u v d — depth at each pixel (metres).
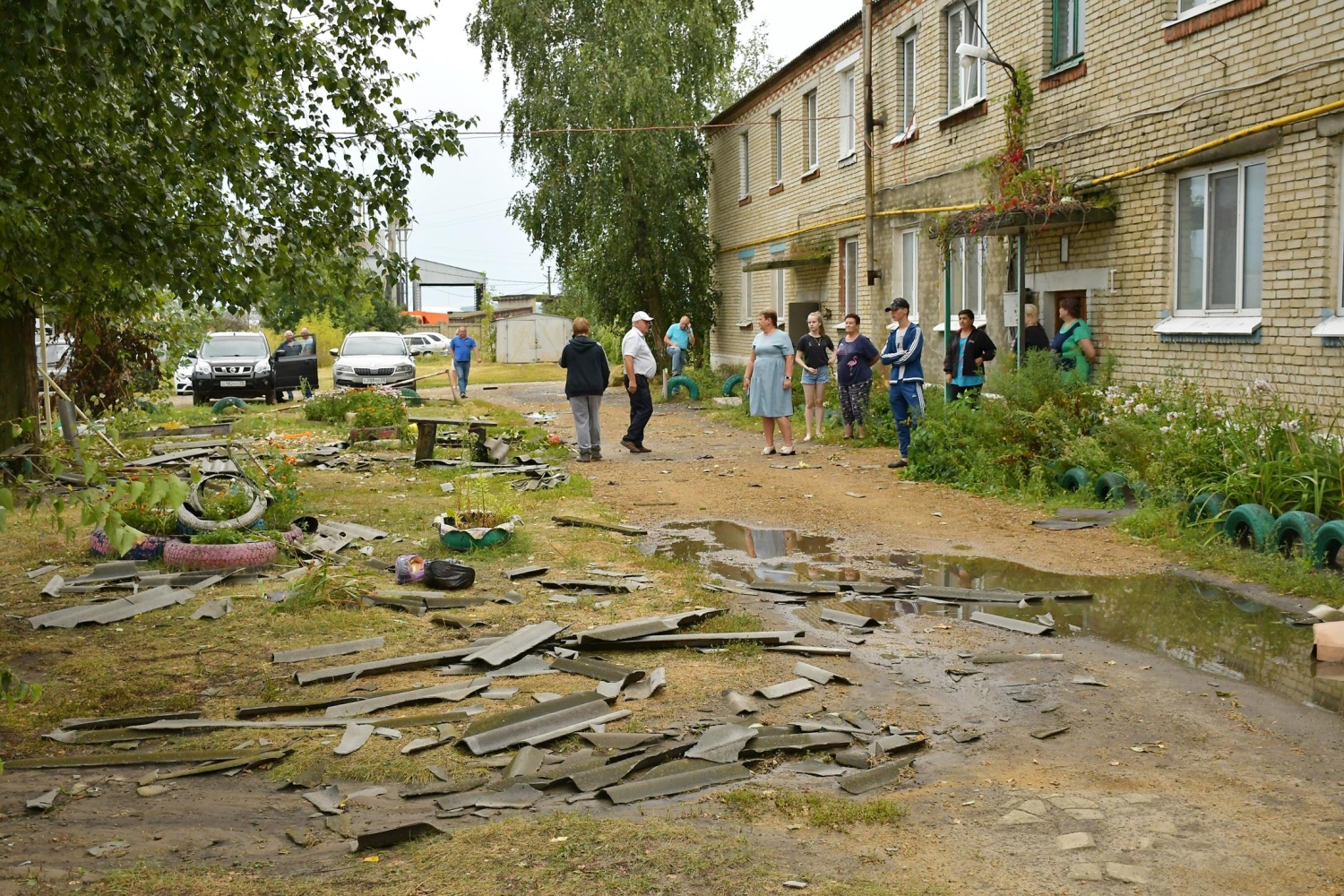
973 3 17.27
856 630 7.10
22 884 3.77
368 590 8.02
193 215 8.35
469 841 4.07
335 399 21.58
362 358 28.69
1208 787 4.57
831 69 23.20
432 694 5.80
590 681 6.06
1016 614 7.43
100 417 18.36
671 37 30.95
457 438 17.47
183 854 4.06
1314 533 7.99
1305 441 9.09
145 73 7.09
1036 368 12.67
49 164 7.37
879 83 20.83
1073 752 5.02
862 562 9.10
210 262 8.17
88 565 8.91
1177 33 12.27
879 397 17.42
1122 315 13.56
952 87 18.23
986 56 15.14
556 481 13.38
